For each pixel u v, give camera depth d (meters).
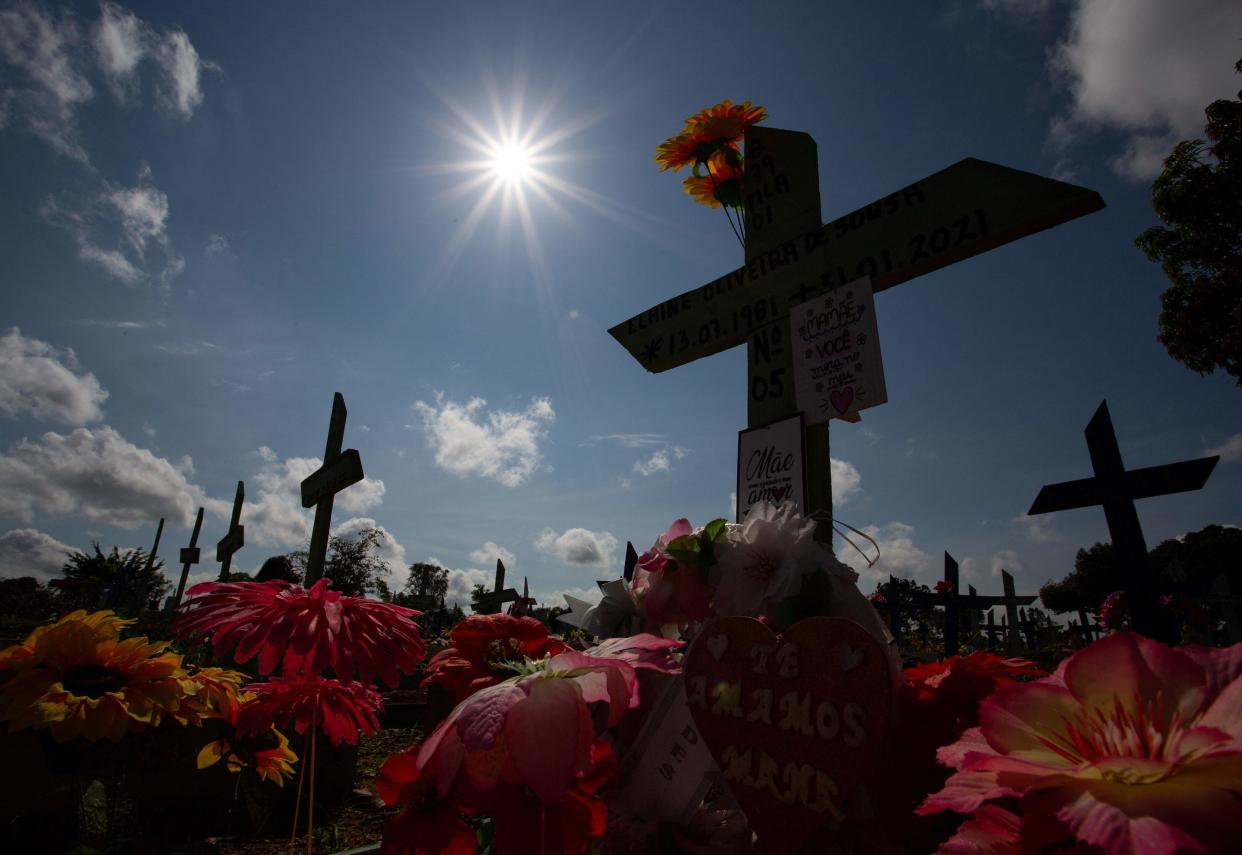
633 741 1.21
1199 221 7.77
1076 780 0.55
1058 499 1.95
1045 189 1.71
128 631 10.55
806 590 1.19
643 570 1.48
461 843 1.15
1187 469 1.66
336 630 1.32
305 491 5.73
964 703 1.10
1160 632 1.67
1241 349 7.54
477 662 1.38
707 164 2.80
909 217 1.99
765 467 2.14
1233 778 0.50
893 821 0.97
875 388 1.91
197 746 3.37
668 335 2.71
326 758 3.97
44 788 2.57
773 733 0.97
